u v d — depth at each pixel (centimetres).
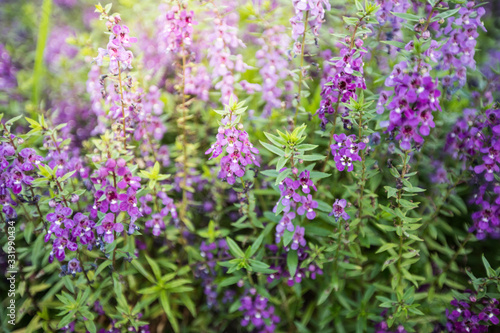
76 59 51
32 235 41
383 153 40
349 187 37
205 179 44
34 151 34
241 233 45
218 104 46
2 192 34
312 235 40
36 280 40
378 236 42
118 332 38
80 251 37
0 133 36
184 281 38
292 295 43
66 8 62
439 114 39
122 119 36
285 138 32
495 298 33
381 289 39
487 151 34
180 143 41
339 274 39
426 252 40
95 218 34
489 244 41
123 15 52
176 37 38
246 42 50
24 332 38
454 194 39
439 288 40
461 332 34
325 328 41
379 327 38
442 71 38
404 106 30
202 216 45
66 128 44
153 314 41
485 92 40
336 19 42
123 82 35
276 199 44
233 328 44
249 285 39
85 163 41
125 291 41
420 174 42
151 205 42
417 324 39
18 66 52
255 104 46
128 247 37
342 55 34
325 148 43
